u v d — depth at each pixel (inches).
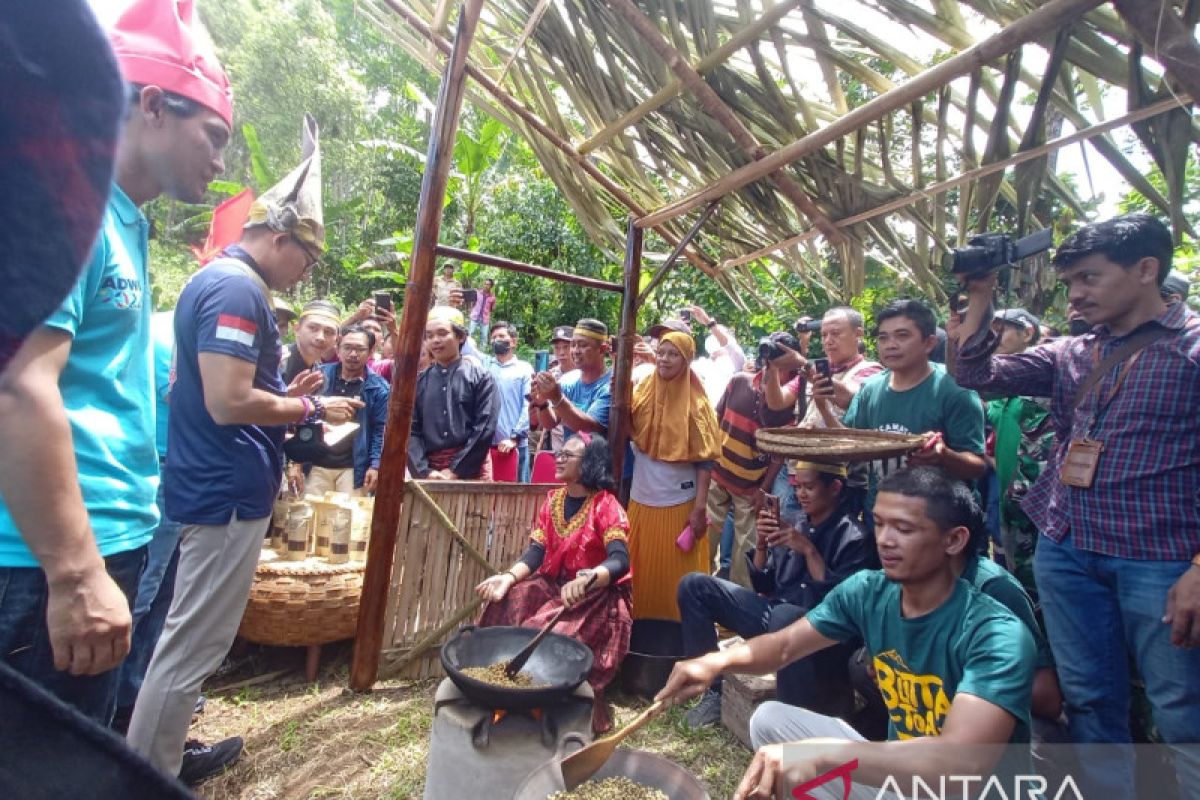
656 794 61.7
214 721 100.5
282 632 109.0
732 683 104.7
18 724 12.7
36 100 13.3
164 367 98.3
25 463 38.7
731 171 89.4
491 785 72.7
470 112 452.4
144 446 56.8
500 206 392.5
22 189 13.3
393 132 515.5
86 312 50.4
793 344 131.3
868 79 67.3
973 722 53.7
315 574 109.2
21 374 38.9
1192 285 133.6
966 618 60.6
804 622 71.9
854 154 79.7
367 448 140.6
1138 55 50.9
